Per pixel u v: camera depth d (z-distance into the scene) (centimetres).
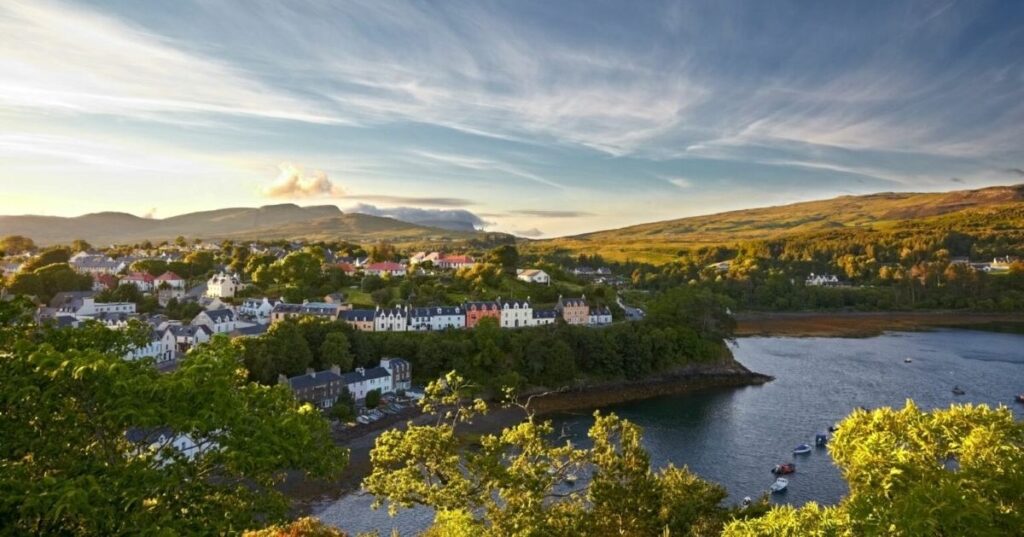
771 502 6300
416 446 3034
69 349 1908
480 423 9456
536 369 11612
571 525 2909
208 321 13275
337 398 9581
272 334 10175
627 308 19425
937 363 13662
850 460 2555
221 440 1994
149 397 1841
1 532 1595
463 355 11731
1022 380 11844
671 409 10306
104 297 15550
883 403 10325
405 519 5912
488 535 2703
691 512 3161
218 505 2053
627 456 3183
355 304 15262
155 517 1802
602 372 12306
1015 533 1867
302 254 18112
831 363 13912
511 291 17562
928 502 1823
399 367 11050
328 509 6134
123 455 2056
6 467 1675
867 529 1870
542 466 3002
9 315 2072
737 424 9225
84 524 1678
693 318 13950
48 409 1802
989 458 2089
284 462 2145
